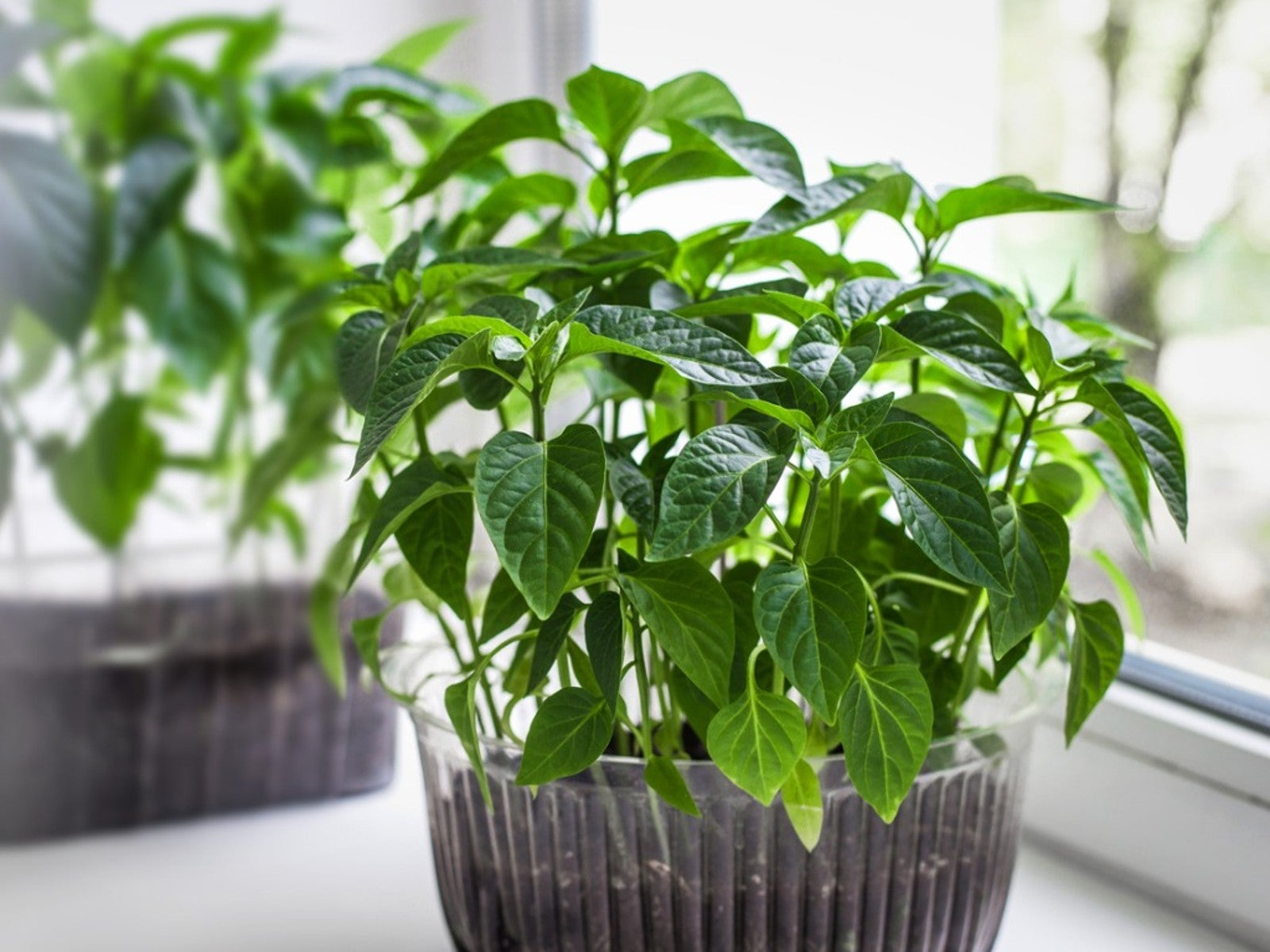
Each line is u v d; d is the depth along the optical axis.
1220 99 0.71
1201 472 0.73
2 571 0.78
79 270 0.81
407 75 0.74
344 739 0.85
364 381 0.56
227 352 0.84
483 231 0.69
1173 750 0.68
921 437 0.51
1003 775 0.60
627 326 0.51
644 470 0.56
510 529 0.49
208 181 0.82
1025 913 0.69
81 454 0.80
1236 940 0.67
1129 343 0.63
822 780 0.56
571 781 0.57
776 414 0.51
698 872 0.57
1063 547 0.53
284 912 0.73
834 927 0.57
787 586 0.51
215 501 0.82
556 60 1.10
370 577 0.83
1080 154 0.78
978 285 0.60
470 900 0.61
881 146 0.90
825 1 0.92
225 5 0.85
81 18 0.80
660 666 0.59
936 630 0.60
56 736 0.79
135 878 0.76
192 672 0.81
